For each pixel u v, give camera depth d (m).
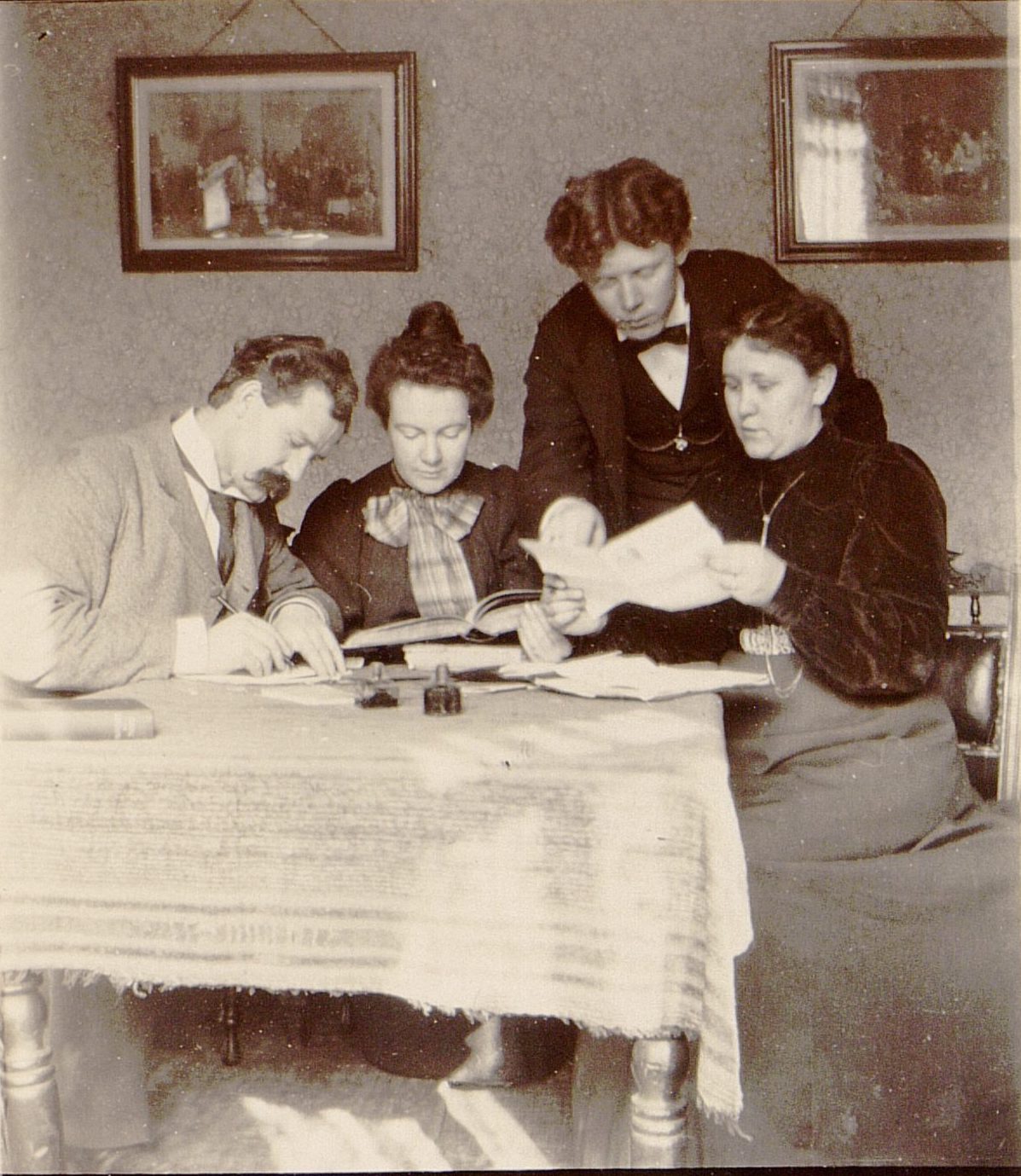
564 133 2.76
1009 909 2.20
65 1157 2.25
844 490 2.53
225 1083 2.47
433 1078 2.47
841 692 2.40
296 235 2.82
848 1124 2.16
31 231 2.85
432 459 2.81
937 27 2.72
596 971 1.64
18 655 2.23
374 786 1.68
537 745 1.75
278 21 2.81
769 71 2.73
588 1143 2.18
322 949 1.70
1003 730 2.47
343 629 2.78
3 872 1.75
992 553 2.72
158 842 1.72
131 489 2.46
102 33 2.83
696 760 1.68
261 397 2.58
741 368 2.63
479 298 2.81
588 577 2.27
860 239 2.72
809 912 2.22
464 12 2.77
